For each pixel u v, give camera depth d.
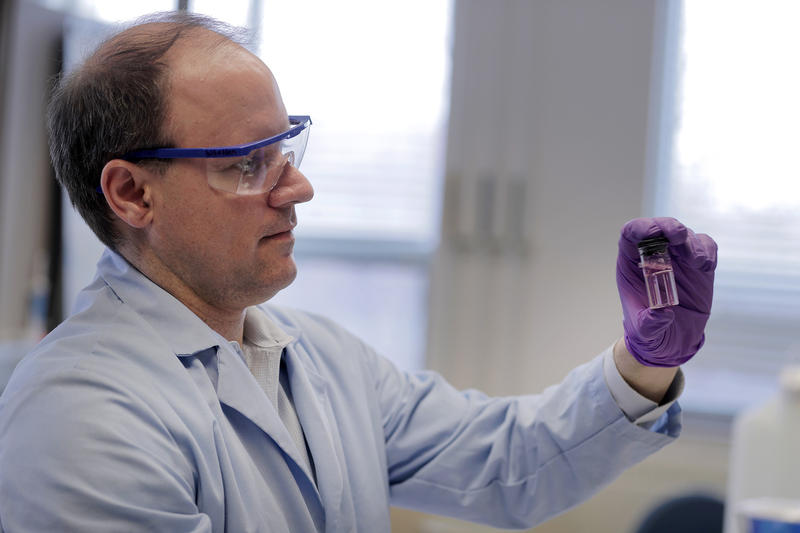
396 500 1.26
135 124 0.99
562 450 1.14
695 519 2.13
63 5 3.27
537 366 3.13
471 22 3.15
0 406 0.96
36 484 0.86
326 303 3.43
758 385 3.06
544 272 3.13
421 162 3.32
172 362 1.00
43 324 3.25
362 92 3.35
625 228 1.03
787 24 3.02
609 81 3.06
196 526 0.89
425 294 3.33
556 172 3.11
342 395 1.19
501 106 3.14
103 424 0.89
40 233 3.29
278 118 1.02
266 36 3.37
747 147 3.07
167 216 1.01
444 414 1.25
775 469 1.65
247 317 1.16
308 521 1.03
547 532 3.04
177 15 1.11
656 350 1.03
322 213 3.42
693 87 3.10
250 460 1.02
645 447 1.10
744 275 3.08
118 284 1.07
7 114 3.18
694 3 3.09
